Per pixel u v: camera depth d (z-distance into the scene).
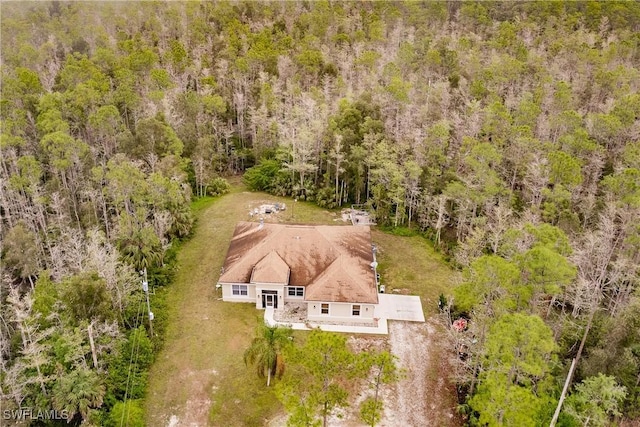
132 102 70.19
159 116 68.25
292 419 29.02
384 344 40.69
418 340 41.25
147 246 47.34
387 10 114.94
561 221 47.72
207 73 86.31
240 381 36.81
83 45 98.94
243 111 82.12
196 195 67.81
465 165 59.03
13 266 47.09
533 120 63.12
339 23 110.38
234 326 42.34
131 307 41.88
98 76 76.12
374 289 43.12
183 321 42.88
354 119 67.12
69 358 33.03
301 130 66.88
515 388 27.12
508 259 37.38
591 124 60.19
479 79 76.12
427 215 57.81
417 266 51.78
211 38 107.00
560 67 82.12
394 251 54.50
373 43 100.56
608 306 43.03
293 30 109.06
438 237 54.84
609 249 43.62
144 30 112.81
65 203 56.50
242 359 38.81
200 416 34.25
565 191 47.22
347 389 36.12
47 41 102.94
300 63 88.19
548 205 47.59
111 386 35.03
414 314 44.34
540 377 32.84
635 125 59.84
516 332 27.78
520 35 101.50
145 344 38.16
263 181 69.06
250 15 120.31
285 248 46.38
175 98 76.56
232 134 82.81
